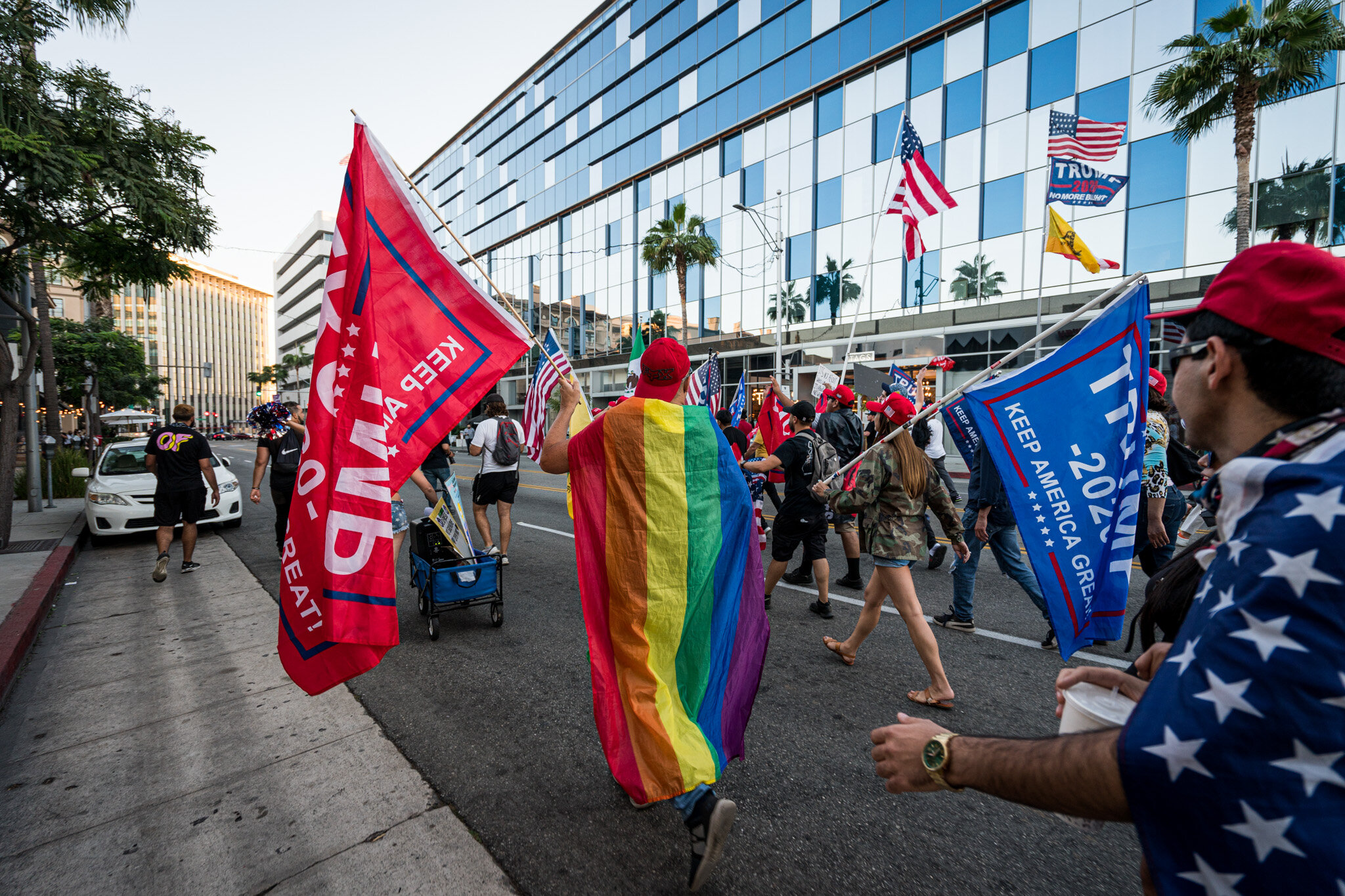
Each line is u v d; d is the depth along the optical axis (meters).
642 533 2.23
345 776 3.00
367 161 2.65
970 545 4.88
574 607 5.69
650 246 29.44
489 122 49.72
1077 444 3.21
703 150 31.36
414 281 2.67
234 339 138.75
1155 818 0.77
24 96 7.26
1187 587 1.30
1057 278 19.36
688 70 31.67
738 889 2.24
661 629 2.23
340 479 2.30
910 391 10.44
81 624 5.31
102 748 3.29
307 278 100.38
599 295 38.84
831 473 5.20
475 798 2.80
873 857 2.40
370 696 3.88
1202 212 16.73
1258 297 0.91
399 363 2.62
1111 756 0.81
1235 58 13.90
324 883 2.30
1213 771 0.72
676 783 2.06
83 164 7.53
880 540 3.80
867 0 23.88
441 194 58.75
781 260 22.50
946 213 21.95
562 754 3.18
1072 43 18.92
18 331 11.75
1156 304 17.48
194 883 2.31
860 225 24.62
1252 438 0.95
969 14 21.05
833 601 5.82
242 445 57.91
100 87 7.93
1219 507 0.98
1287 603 0.71
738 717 2.36
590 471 2.30
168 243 8.95
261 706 3.77
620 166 36.47
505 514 7.21
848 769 3.02
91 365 23.70
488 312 2.73
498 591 5.08
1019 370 3.27
